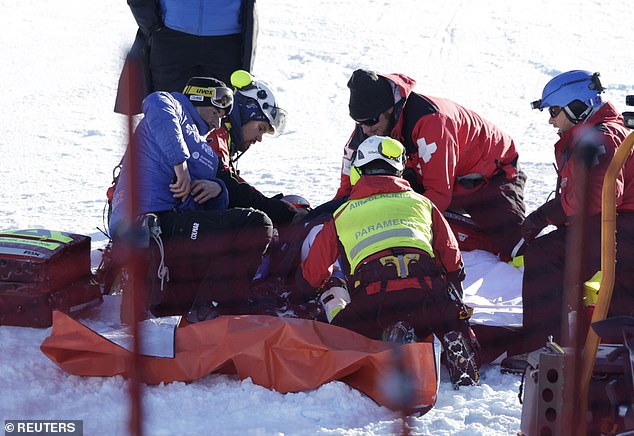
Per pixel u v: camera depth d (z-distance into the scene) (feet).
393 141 50.44
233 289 53.06
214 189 57.62
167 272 53.01
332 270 53.52
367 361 43.42
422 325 46.93
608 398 34.63
